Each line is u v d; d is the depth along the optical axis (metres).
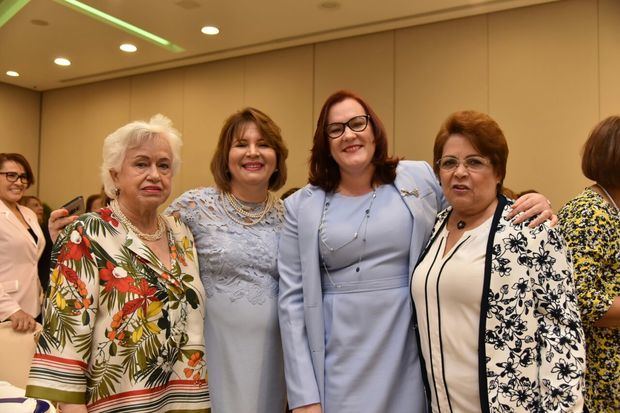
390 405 1.75
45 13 5.61
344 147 1.90
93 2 5.29
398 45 6.01
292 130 6.67
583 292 1.70
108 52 6.93
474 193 1.58
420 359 1.69
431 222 1.89
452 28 5.73
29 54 7.05
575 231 1.77
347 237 1.84
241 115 2.16
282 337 1.92
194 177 7.49
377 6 5.34
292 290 1.94
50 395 1.48
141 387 1.59
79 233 1.60
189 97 7.56
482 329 1.47
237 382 1.96
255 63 6.99
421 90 5.88
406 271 1.84
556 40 5.25
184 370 1.71
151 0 5.23
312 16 5.61
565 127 5.20
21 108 8.94
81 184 8.70
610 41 5.02
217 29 6.02
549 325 1.42
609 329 1.77
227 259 1.99
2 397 1.79
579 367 1.36
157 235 1.77
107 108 8.42
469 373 1.50
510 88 5.44
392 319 1.78
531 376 1.42
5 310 2.98
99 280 1.58
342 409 1.77
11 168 3.82
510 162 5.44
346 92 1.98
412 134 5.92
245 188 2.12
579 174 5.13
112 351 1.57
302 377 1.82
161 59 7.23
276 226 2.15
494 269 1.48
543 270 1.45
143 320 1.62
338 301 1.84
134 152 1.70
